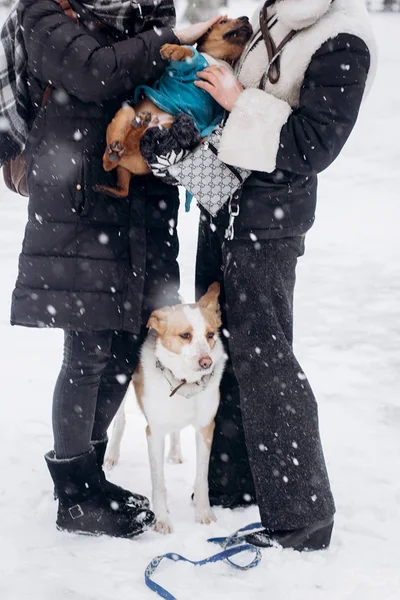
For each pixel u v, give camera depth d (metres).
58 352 5.25
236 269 3.01
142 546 3.07
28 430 4.09
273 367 3.00
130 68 2.82
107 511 3.14
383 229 7.97
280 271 3.02
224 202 2.88
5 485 3.51
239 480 3.41
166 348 3.21
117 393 3.38
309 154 2.76
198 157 2.84
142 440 4.08
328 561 2.94
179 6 21.91
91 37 2.83
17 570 2.83
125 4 2.90
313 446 3.01
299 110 2.80
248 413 3.05
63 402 3.10
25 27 2.84
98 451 3.43
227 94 2.79
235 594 2.71
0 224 8.38
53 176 2.91
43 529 3.18
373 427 4.18
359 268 6.90
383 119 12.72
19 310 2.97
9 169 3.22
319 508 2.98
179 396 3.24
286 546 3.00
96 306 2.96
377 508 3.35
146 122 2.86
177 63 2.89
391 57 18.91
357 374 4.89
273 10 2.90
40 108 2.96
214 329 3.25
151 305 3.32
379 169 10.15
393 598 2.64
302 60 2.77
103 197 2.97
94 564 2.90
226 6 22.56
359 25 2.78
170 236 3.27
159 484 3.32
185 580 2.79
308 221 3.03
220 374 3.29
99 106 2.94
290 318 3.10
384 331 5.58
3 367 4.98
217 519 3.33
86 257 2.94
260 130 2.74
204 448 3.32
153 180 3.15
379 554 2.98
